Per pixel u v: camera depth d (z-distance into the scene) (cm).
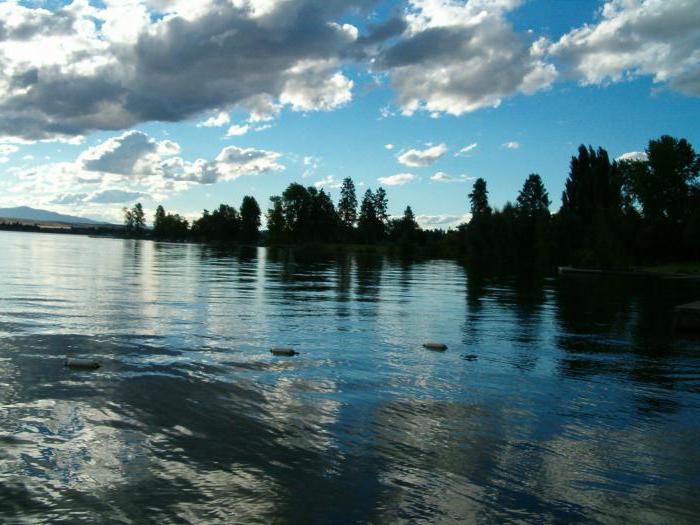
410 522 462
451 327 1545
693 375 1048
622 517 484
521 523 467
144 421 673
